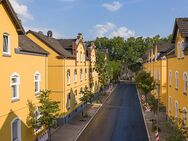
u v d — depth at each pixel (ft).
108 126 119.24
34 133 87.45
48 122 82.28
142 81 173.68
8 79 69.67
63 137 101.40
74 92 141.49
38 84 90.48
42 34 133.69
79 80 152.97
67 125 120.47
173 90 104.22
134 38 440.86
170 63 110.93
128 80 391.65
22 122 77.82
